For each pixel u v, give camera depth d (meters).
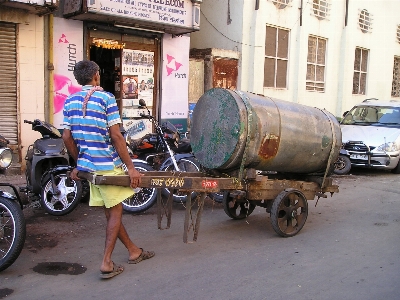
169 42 10.49
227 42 12.63
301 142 5.39
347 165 10.25
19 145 8.28
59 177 5.81
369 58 17.61
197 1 9.77
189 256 4.67
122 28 9.47
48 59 8.48
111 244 4.05
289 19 13.59
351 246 5.15
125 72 9.83
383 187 8.88
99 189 3.98
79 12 8.18
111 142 4.04
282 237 5.41
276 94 13.57
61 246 4.87
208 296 3.75
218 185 4.73
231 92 4.95
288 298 3.75
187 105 11.11
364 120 11.48
